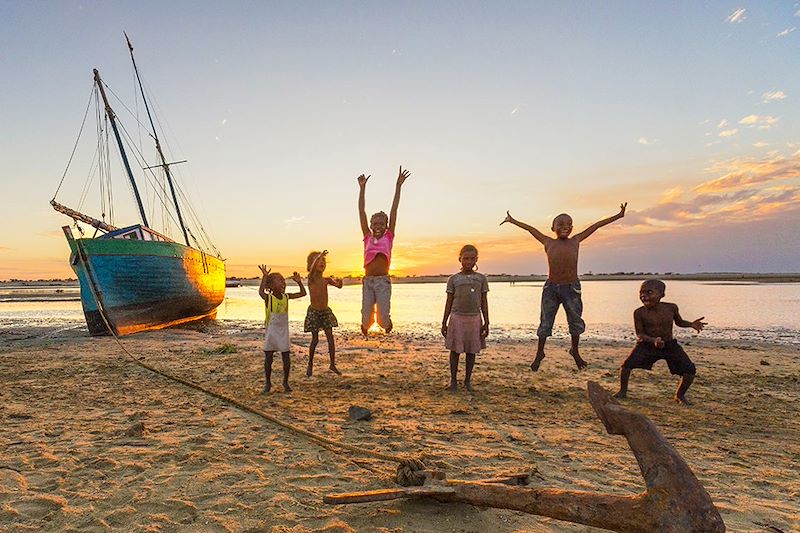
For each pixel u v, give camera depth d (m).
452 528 2.74
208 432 4.60
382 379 7.63
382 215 6.77
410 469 3.29
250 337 14.90
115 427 4.78
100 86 21.00
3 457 3.91
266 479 3.44
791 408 6.11
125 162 23.42
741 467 3.93
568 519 2.27
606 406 2.21
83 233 15.12
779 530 2.82
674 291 52.38
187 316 20.23
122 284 15.51
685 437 4.80
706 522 1.89
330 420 5.11
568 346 12.70
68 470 3.62
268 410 5.54
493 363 9.57
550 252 6.75
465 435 4.64
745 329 16.81
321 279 8.00
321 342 13.03
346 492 3.21
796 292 49.28
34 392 6.55
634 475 3.63
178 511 2.96
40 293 59.31
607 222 6.65
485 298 6.84
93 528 2.75
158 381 7.37
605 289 62.12
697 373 8.68
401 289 90.38
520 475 3.34
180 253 18.23
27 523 2.81
